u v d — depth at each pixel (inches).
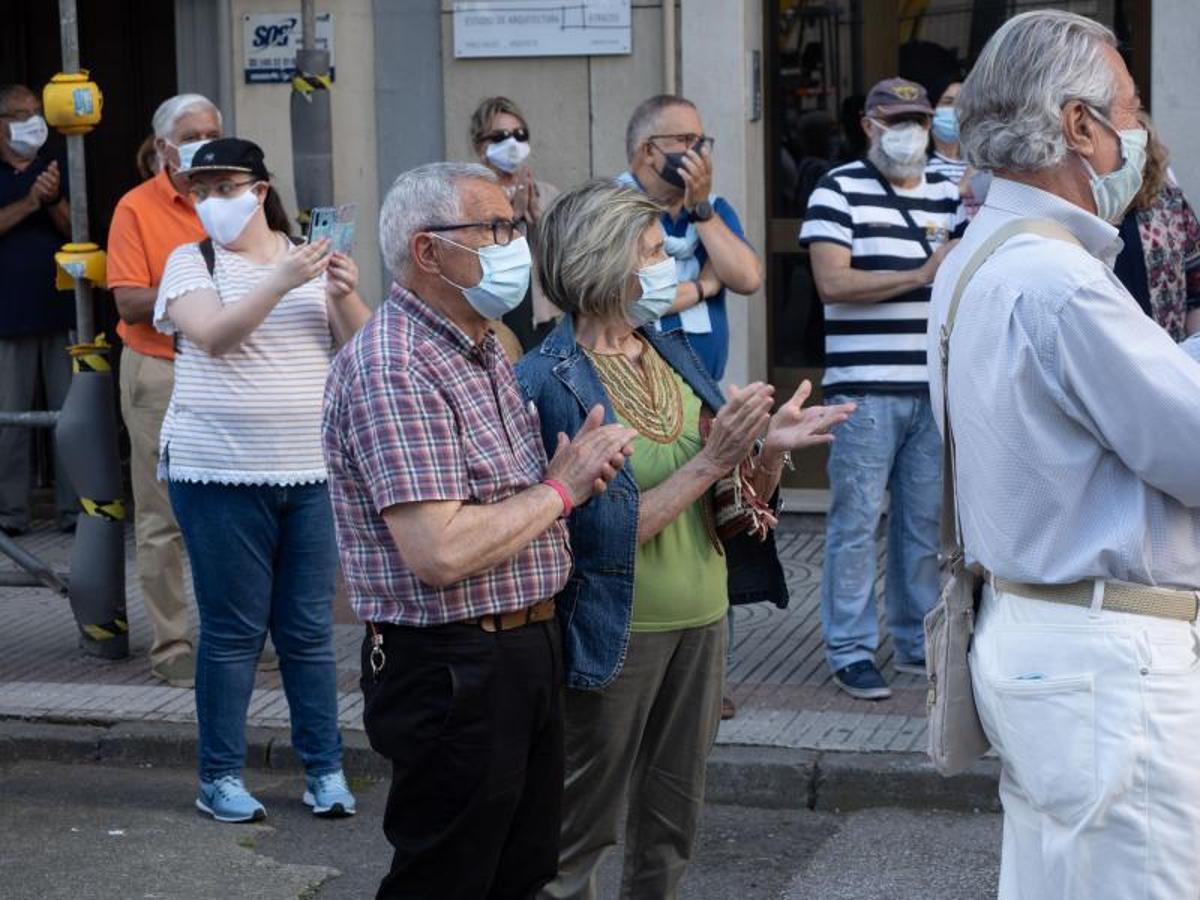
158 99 426.3
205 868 213.5
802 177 373.1
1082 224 128.0
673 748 166.7
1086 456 123.3
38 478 420.8
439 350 146.4
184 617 277.9
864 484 260.2
